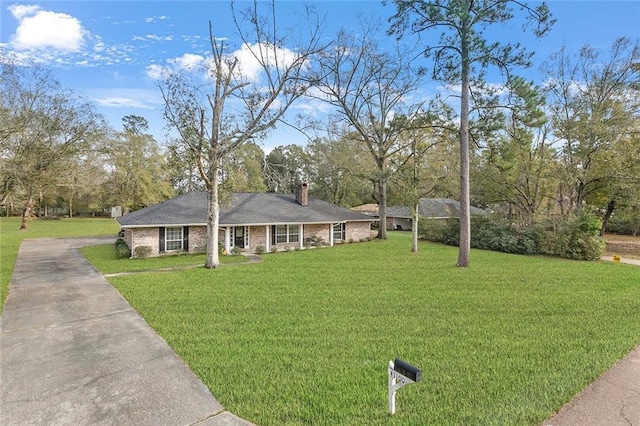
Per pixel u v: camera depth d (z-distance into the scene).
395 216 37.78
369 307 8.48
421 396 4.35
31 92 20.42
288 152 44.22
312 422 3.83
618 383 4.67
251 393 4.46
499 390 4.49
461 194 14.93
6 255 17.92
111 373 5.03
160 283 11.23
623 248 24.95
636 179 21.06
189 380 4.82
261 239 21.97
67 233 30.27
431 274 12.94
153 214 19.22
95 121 25.12
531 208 24.73
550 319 7.57
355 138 27.08
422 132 22.02
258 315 7.83
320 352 5.78
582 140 21.64
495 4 13.73
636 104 20.86
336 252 20.11
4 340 6.34
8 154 20.42
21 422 3.86
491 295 9.70
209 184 14.41
